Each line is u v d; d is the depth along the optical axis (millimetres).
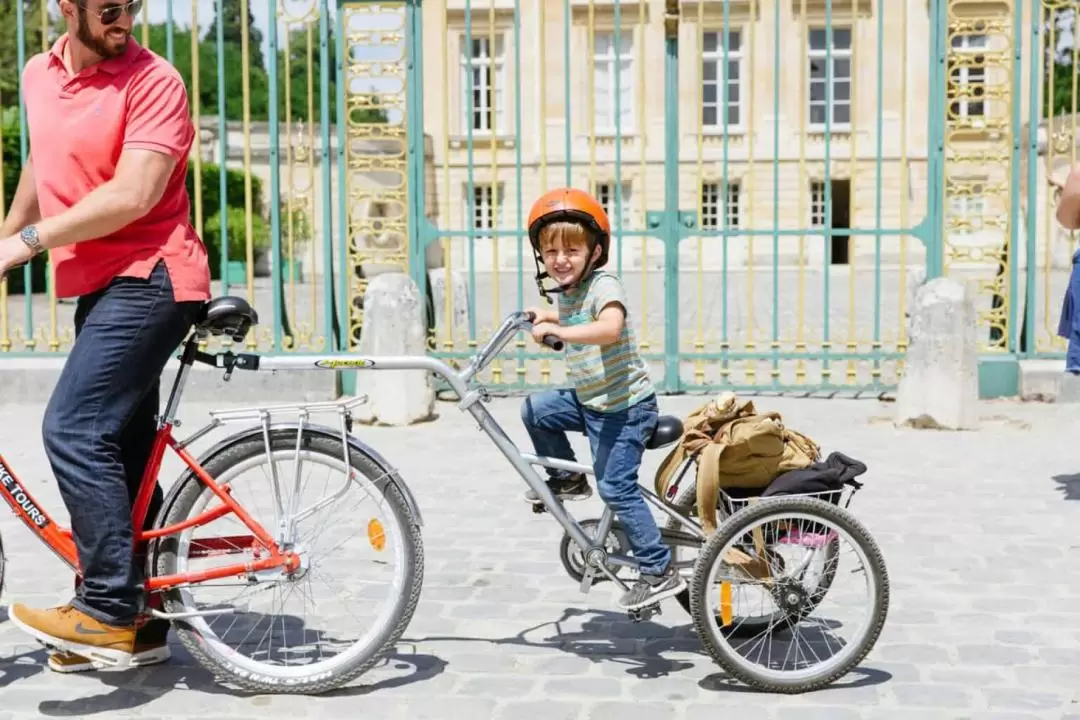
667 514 4254
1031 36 10102
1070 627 4699
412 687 4098
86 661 4164
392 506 4047
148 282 3873
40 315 18688
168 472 7203
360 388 9578
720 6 27609
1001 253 10328
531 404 4207
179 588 4004
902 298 10414
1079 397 10000
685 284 25703
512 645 4523
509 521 6469
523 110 27172
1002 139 10898
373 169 10531
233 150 26500
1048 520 6371
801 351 10484
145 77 3850
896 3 27766
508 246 27250
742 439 4086
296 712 3879
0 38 25656
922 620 4777
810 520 4043
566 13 10305
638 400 4078
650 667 4285
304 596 4508
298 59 27453
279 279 10570
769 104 28172
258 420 3984
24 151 9867
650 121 27250
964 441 8617
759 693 4035
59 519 6488
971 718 3820
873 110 28188
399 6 10398
